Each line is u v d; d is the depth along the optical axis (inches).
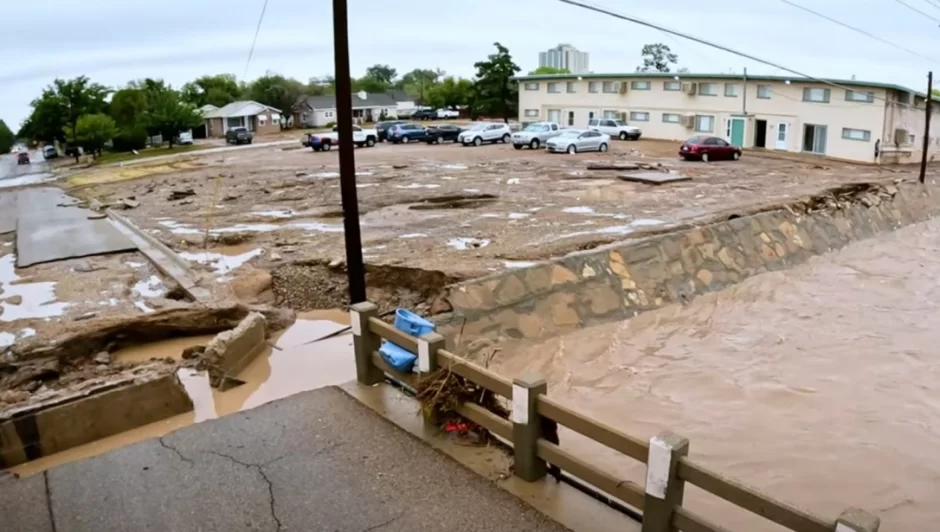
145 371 278.8
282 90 2972.4
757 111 1461.6
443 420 216.2
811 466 246.7
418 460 198.2
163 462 202.1
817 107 1348.4
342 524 169.2
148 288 440.5
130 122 2251.5
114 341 333.1
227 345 290.8
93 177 1309.1
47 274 481.4
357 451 204.5
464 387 209.9
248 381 286.8
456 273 396.2
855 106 1277.1
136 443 214.5
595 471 167.6
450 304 367.9
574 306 403.5
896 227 732.0
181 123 2237.9
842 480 237.0
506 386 188.7
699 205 666.2
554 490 181.0
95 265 506.9
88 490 188.7
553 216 623.8
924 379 327.9
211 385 282.7
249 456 203.6
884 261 585.0
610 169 1029.2
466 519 169.3
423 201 737.0
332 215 671.8
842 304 455.2
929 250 629.3
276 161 1315.2
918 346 373.7
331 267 436.5
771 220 596.4
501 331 369.1
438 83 3398.1
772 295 476.1
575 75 1830.7
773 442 265.3
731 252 530.0
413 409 231.3
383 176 980.6
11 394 270.5
